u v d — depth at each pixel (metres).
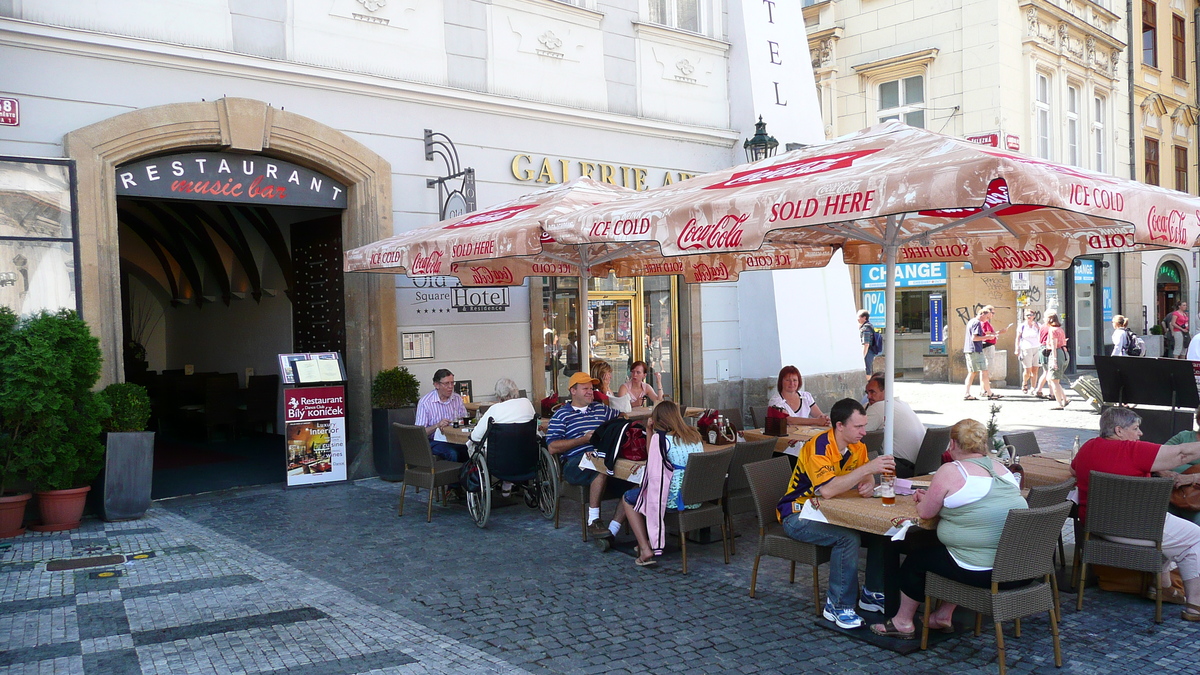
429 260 7.59
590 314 11.99
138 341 16.75
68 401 7.06
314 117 9.20
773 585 5.79
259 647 4.67
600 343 12.10
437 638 4.83
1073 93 21.39
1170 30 25.95
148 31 8.16
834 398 13.77
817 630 4.95
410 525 7.52
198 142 8.42
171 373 14.52
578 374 7.36
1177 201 4.86
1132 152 23.44
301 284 11.10
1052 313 15.43
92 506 7.79
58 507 7.20
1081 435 11.84
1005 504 4.33
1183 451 5.06
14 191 7.30
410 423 9.52
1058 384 15.13
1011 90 18.67
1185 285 27.19
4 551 6.59
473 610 5.31
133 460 7.68
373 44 9.62
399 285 9.89
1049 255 6.67
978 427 4.46
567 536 7.12
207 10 8.50
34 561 6.30
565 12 11.34
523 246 6.56
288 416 9.10
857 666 4.43
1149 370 8.26
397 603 5.44
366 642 4.76
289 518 7.79
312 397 9.23
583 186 8.05
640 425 6.60
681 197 5.56
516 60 10.85
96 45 7.82
